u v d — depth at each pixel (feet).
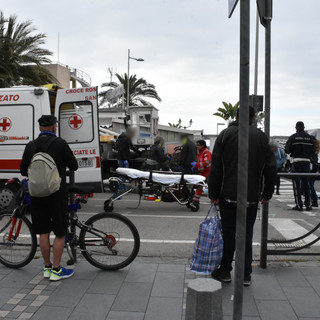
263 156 12.13
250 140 12.02
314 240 15.15
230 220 12.53
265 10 13.12
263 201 13.39
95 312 10.81
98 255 14.11
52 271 13.05
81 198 14.65
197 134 79.10
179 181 25.08
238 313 8.00
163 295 11.88
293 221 21.20
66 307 11.10
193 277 13.29
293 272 13.78
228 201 12.15
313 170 31.86
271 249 15.12
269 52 13.14
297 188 19.30
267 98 13.21
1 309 10.98
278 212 25.55
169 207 28.12
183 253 16.53
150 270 14.01
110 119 60.44
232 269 13.98
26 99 24.04
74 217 14.19
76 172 24.79
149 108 54.90
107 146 38.50
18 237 14.23
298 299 11.56
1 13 65.16
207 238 12.47
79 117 24.63
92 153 24.58
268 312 10.75
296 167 27.99
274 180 12.52
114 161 37.50
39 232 13.03
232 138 12.09
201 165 28.48
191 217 24.50
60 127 24.88
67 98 24.64
